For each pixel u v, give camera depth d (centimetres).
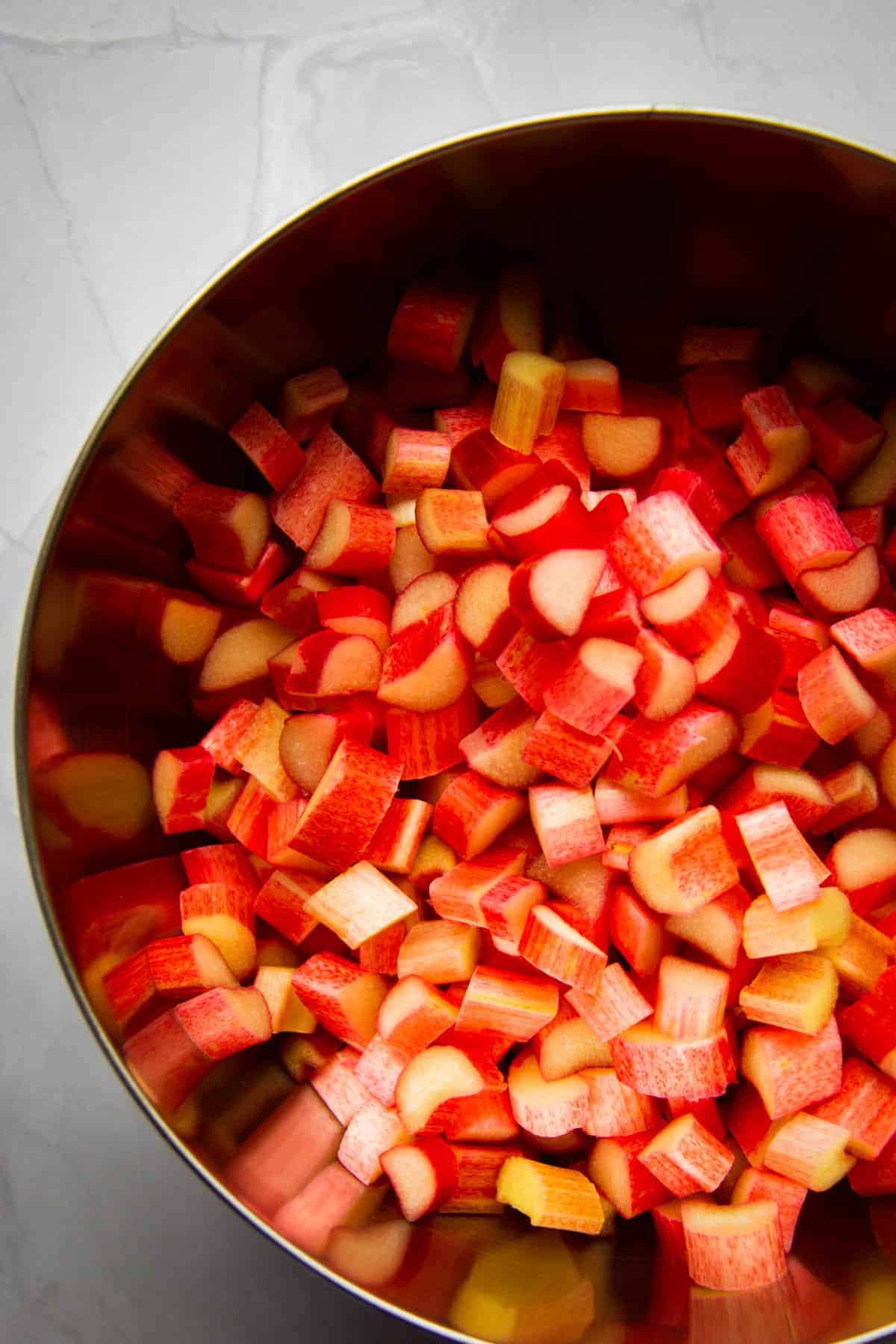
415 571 37
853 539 35
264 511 36
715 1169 34
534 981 35
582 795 34
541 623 33
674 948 35
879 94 37
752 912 34
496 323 36
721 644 34
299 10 37
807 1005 33
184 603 36
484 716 36
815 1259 34
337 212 32
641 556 34
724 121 31
